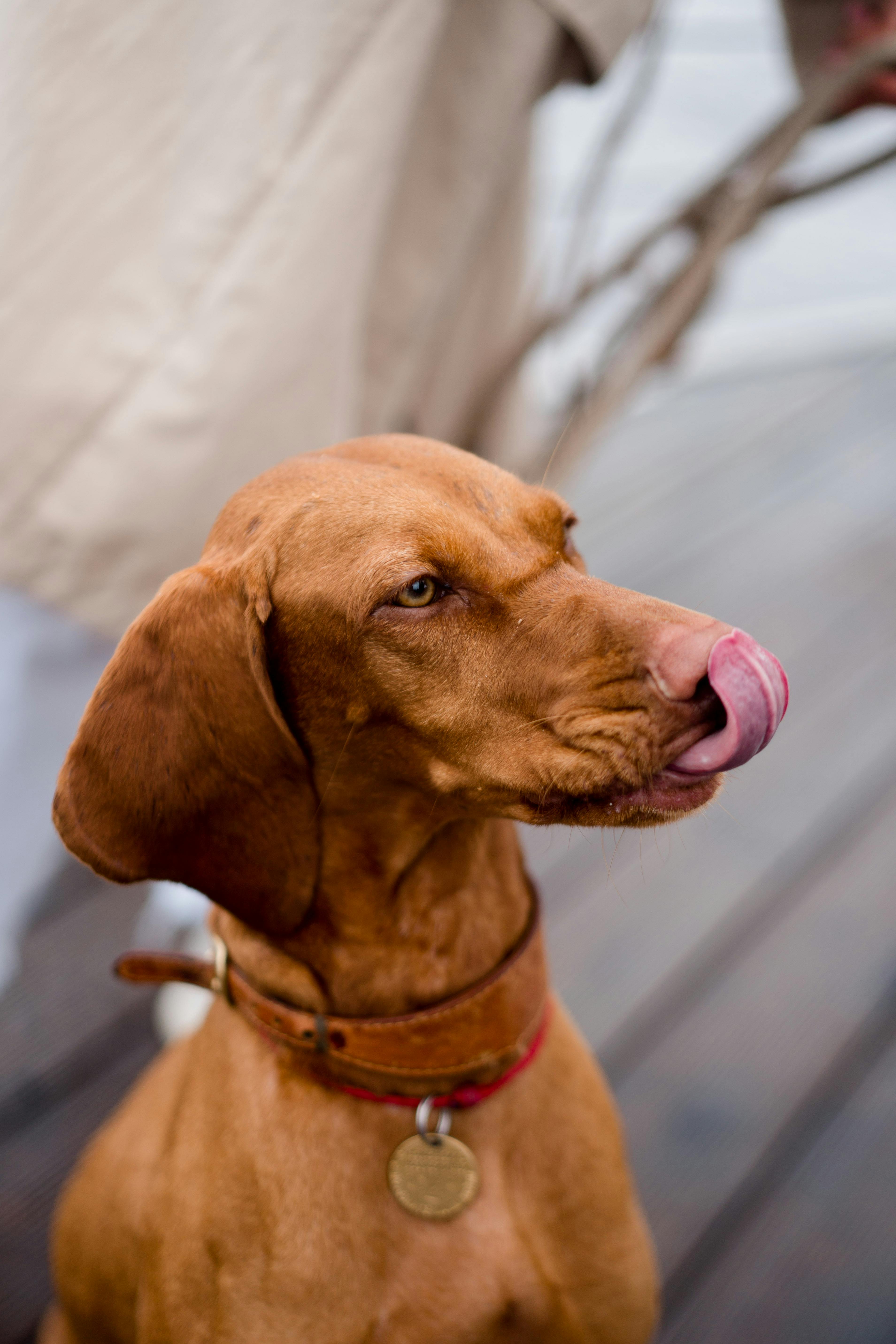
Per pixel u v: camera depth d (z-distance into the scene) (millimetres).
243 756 1350
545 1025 1533
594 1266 1517
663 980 2742
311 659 1347
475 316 2963
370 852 1393
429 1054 1386
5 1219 2195
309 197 2084
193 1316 1450
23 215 2170
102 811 1318
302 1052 1411
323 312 2154
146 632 1329
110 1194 1688
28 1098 2420
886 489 5469
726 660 1164
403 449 1460
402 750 1364
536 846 3223
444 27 2287
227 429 2156
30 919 2865
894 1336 1989
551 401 4543
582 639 1275
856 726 3732
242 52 2068
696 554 4754
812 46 2873
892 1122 2385
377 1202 1407
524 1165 1479
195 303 2129
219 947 1504
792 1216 2201
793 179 2557
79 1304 1788
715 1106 2424
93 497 2195
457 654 1314
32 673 2770
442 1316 1409
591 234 2760
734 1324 2012
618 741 1227
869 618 4332
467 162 2438
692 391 6457
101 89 2117
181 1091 1612
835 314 7258
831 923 2920
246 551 1369
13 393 2195
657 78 6855
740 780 3477
